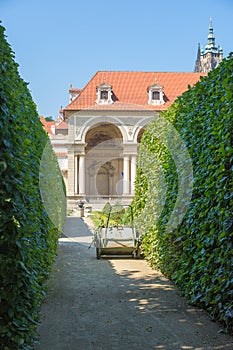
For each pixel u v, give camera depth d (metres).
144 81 43.56
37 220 5.37
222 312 4.63
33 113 6.54
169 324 4.79
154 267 8.37
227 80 4.74
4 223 3.42
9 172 3.53
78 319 5.02
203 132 5.78
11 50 4.51
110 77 43.62
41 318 5.05
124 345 4.16
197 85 6.25
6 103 3.71
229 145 4.63
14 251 3.49
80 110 41.28
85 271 8.17
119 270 8.29
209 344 4.15
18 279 3.49
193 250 5.92
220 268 4.71
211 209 5.09
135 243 9.60
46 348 4.09
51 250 7.69
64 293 6.32
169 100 42.22
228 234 4.53
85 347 4.11
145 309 5.43
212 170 5.20
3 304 3.49
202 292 5.37
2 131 3.51
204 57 89.31
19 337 3.49
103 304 5.70
